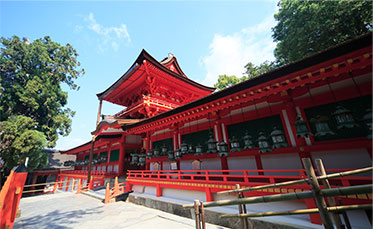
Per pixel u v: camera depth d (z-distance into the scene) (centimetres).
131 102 2619
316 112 728
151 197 1126
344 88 674
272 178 702
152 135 1545
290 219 605
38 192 2762
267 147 720
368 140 594
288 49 2089
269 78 733
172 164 1316
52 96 2845
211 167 1081
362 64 572
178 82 2191
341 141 649
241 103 955
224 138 1016
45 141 2039
